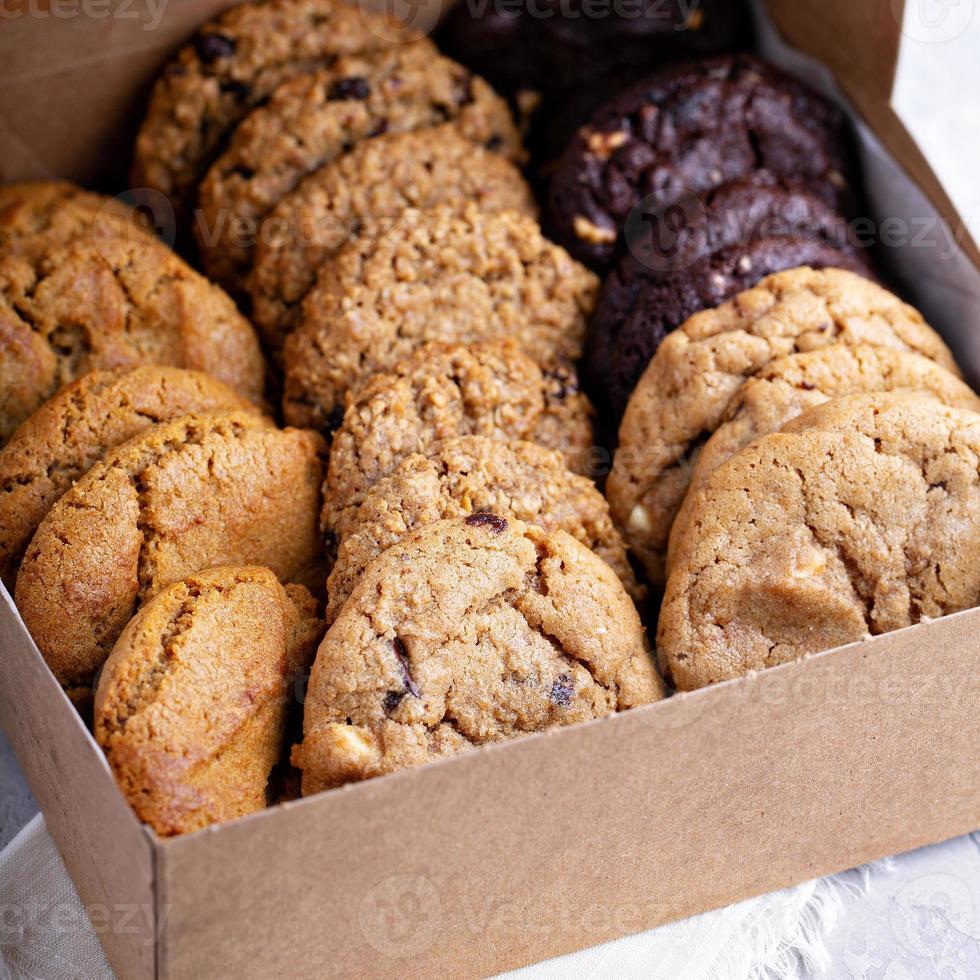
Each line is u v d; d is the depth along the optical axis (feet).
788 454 1.70
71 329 1.87
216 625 1.65
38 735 1.65
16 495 1.74
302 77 1.96
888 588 1.69
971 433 1.70
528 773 1.55
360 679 1.62
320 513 1.78
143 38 1.99
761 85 1.97
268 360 1.95
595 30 2.04
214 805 1.61
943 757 1.68
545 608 1.67
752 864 1.68
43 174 2.05
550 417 1.86
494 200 1.95
